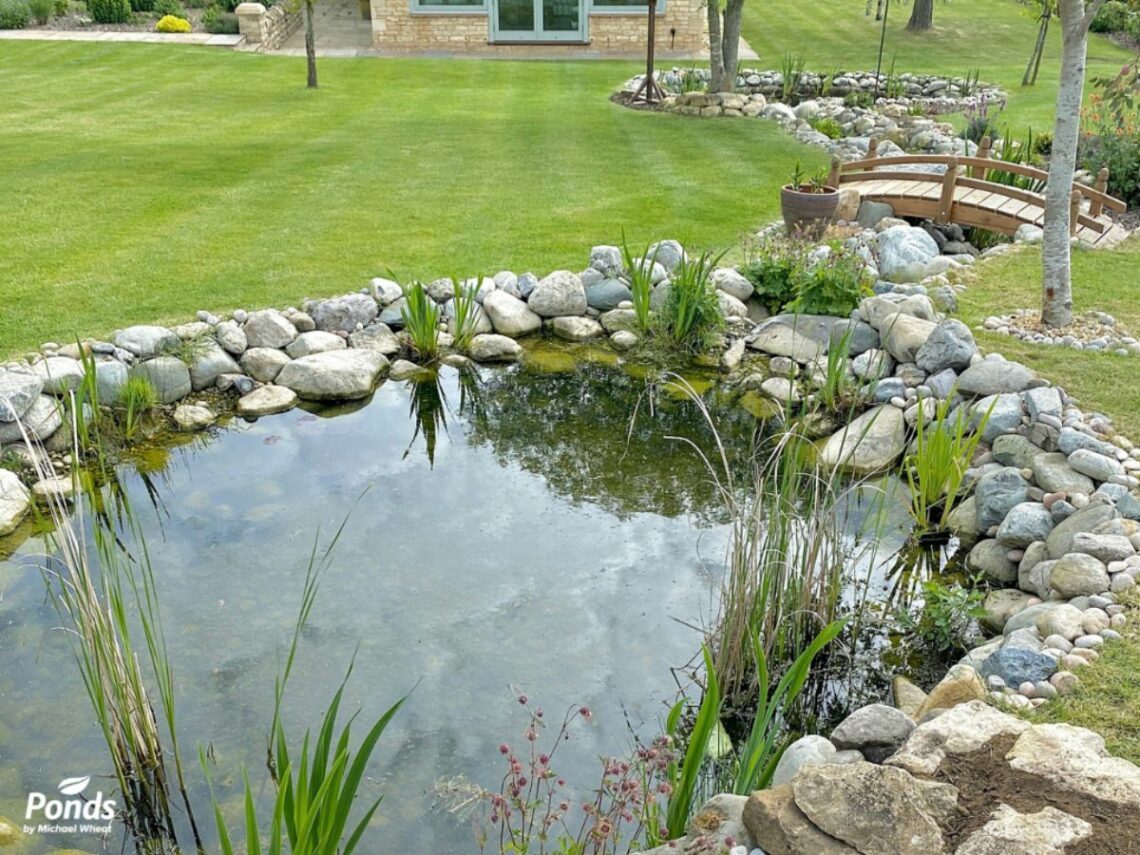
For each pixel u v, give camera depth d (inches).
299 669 172.2
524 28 896.9
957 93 727.1
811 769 118.8
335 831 109.7
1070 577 174.4
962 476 217.6
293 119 580.4
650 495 234.7
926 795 114.1
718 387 291.7
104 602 185.9
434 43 897.5
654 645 181.0
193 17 968.3
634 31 897.5
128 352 267.6
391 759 153.8
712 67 646.5
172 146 501.4
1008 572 199.8
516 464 249.0
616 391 290.4
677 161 499.8
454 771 151.7
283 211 396.8
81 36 867.4
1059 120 267.9
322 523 218.7
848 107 674.2
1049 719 141.5
